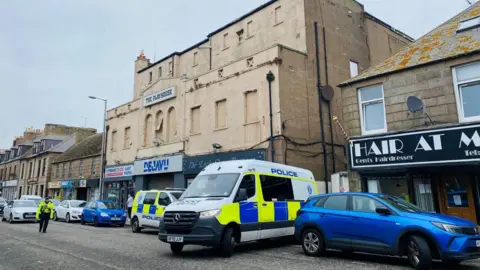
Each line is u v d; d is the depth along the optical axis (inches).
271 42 798.5
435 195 470.9
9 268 303.1
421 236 289.0
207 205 353.1
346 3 844.0
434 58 482.9
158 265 306.0
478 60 442.9
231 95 749.3
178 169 850.1
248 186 398.9
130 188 1055.0
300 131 669.3
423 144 464.4
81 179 1330.0
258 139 674.2
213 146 750.5
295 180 484.4
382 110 532.4
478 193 442.0
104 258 344.5
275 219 421.4
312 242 359.3
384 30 929.5
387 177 518.0
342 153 736.3
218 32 951.6
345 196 352.2
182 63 1071.6
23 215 877.8
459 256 269.3
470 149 423.2
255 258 343.6
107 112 1232.2
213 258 342.3
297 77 690.8
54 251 393.7
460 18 552.7
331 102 744.3
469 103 452.1
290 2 772.0
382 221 310.7
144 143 1015.6
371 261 325.7
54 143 1854.1
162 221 365.4
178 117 895.1
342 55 798.5
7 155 2416.3
